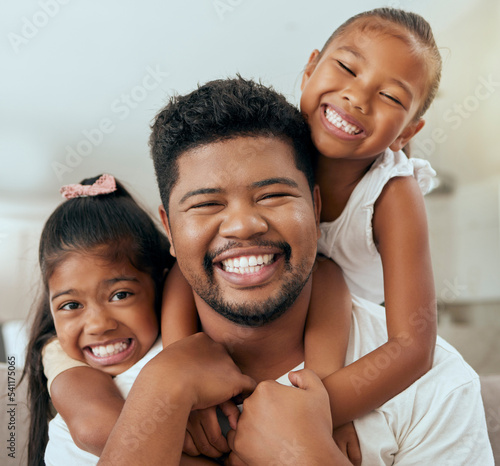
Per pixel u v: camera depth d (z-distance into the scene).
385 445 0.84
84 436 0.87
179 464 0.76
